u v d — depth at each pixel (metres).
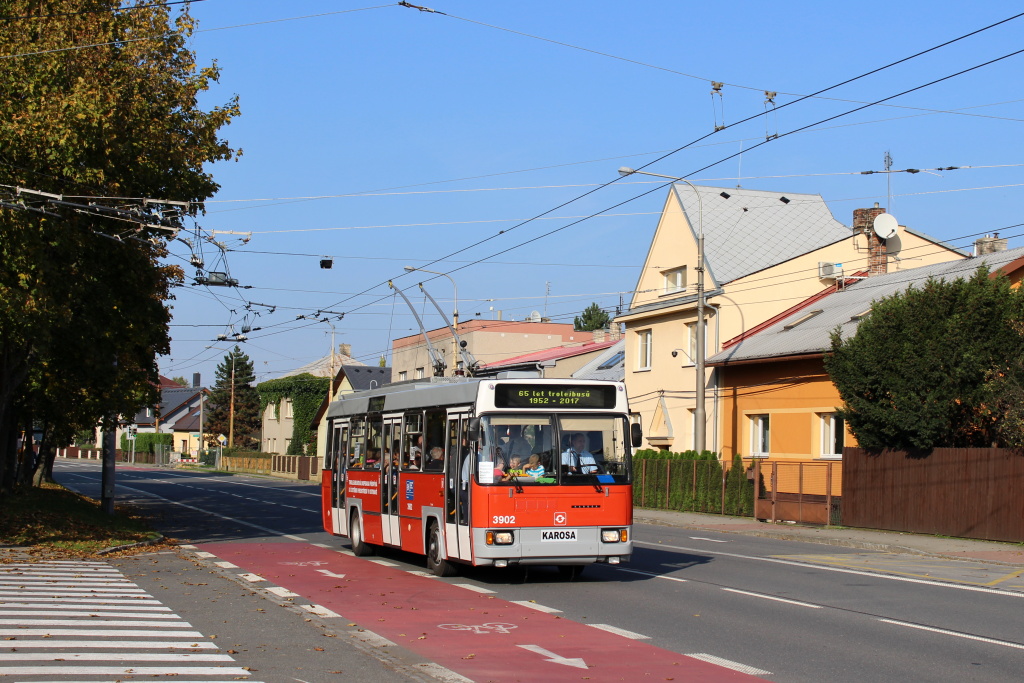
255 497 48.34
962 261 34.41
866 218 40.34
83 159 19.11
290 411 92.12
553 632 10.77
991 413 22.97
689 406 39.03
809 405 32.38
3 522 23.17
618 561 14.98
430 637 10.46
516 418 14.87
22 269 19.30
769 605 12.80
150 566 17.84
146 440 119.19
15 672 8.49
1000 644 10.11
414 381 18.09
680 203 41.25
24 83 18.52
